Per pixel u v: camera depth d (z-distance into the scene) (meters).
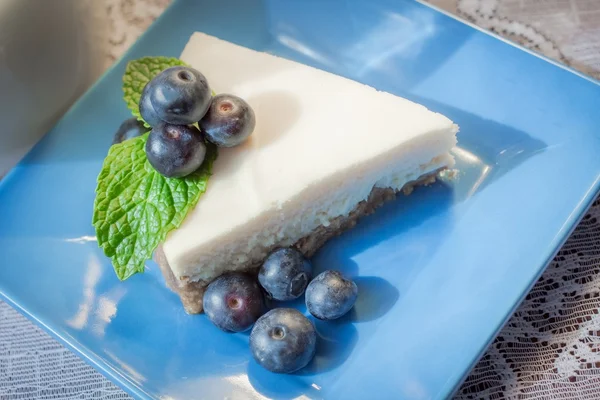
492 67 0.27
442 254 0.26
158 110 0.24
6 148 0.27
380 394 0.23
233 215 0.25
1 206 0.27
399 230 0.26
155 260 0.26
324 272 0.25
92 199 0.27
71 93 0.28
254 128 0.26
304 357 0.24
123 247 0.25
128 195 0.25
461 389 0.24
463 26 0.28
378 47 0.29
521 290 0.24
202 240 0.25
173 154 0.24
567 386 0.24
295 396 0.24
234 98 0.25
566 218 0.25
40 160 0.28
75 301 0.26
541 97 0.27
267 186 0.25
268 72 0.28
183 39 0.30
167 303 0.26
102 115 0.28
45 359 0.26
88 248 0.27
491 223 0.26
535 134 0.27
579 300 0.25
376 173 0.26
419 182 0.27
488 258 0.25
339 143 0.26
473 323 0.23
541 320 0.25
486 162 0.27
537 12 0.30
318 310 0.24
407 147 0.26
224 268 0.26
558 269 0.25
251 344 0.24
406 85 0.29
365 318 0.25
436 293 0.25
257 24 0.30
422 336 0.24
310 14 0.30
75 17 0.26
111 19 0.31
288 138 0.26
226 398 0.24
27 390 0.26
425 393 0.23
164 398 0.24
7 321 0.27
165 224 0.25
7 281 0.26
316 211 0.26
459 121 0.28
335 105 0.27
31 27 0.25
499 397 0.24
